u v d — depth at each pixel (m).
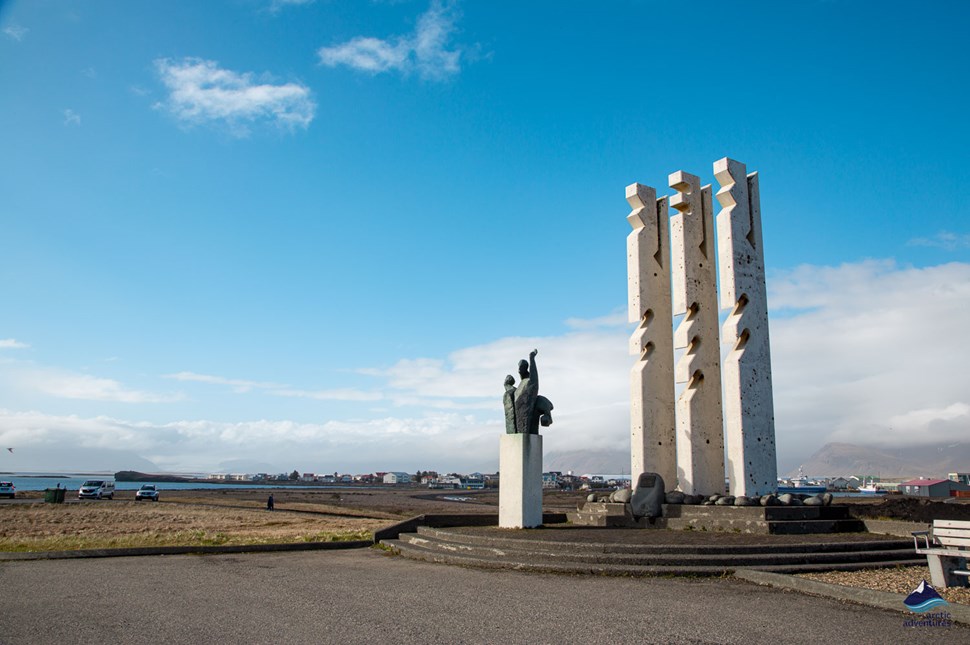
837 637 9.13
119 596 12.05
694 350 24.45
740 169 24.11
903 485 105.94
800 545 15.59
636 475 24.08
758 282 23.73
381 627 9.61
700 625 9.75
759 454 22.25
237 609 10.85
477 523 22.91
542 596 11.91
